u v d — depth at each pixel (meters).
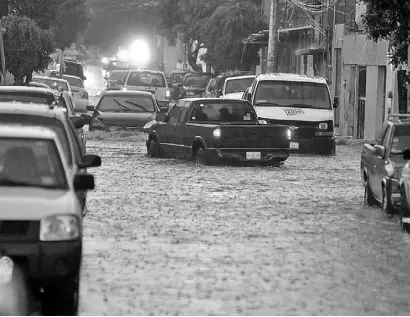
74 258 22.33
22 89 43.00
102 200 42.66
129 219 37.03
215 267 28.05
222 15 146.62
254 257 29.69
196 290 25.03
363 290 25.31
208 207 40.88
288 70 135.00
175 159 63.69
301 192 47.00
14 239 22.08
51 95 42.84
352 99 100.25
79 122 45.28
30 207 22.42
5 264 21.91
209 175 53.88
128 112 83.25
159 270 27.50
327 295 24.67
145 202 42.12
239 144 58.72
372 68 92.19
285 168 59.38
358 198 45.00
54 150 24.70
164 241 32.25
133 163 60.62
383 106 90.81
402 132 40.06
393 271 27.86
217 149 58.66
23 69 105.00
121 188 47.25
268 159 59.06
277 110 71.12
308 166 61.25
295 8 125.25
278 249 31.16
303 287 25.58
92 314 22.56
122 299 24.00
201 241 32.41
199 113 61.94
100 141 78.25
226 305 23.44
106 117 82.38
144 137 80.25
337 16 109.12
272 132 59.00
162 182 50.09
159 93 116.88
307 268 28.11
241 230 34.81
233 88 99.31
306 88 72.50
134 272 27.19
